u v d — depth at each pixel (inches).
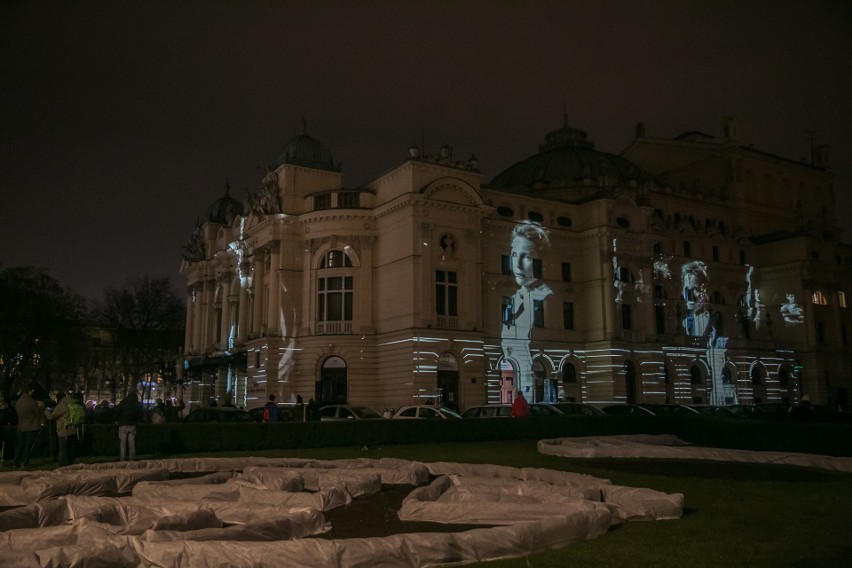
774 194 3230.8
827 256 3065.9
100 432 1114.1
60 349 2962.6
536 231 2417.6
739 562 395.5
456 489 596.7
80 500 513.3
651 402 2458.2
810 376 2918.3
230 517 493.0
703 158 3206.2
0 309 2682.1
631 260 2527.1
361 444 1263.5
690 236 2790.4
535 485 591.5
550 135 3230.8
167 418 1850.4
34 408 964.6
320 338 2160.4
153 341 3307.1
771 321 3038.9
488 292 2276.1
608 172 2876.5
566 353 2425.0
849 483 708.7
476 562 394.6
